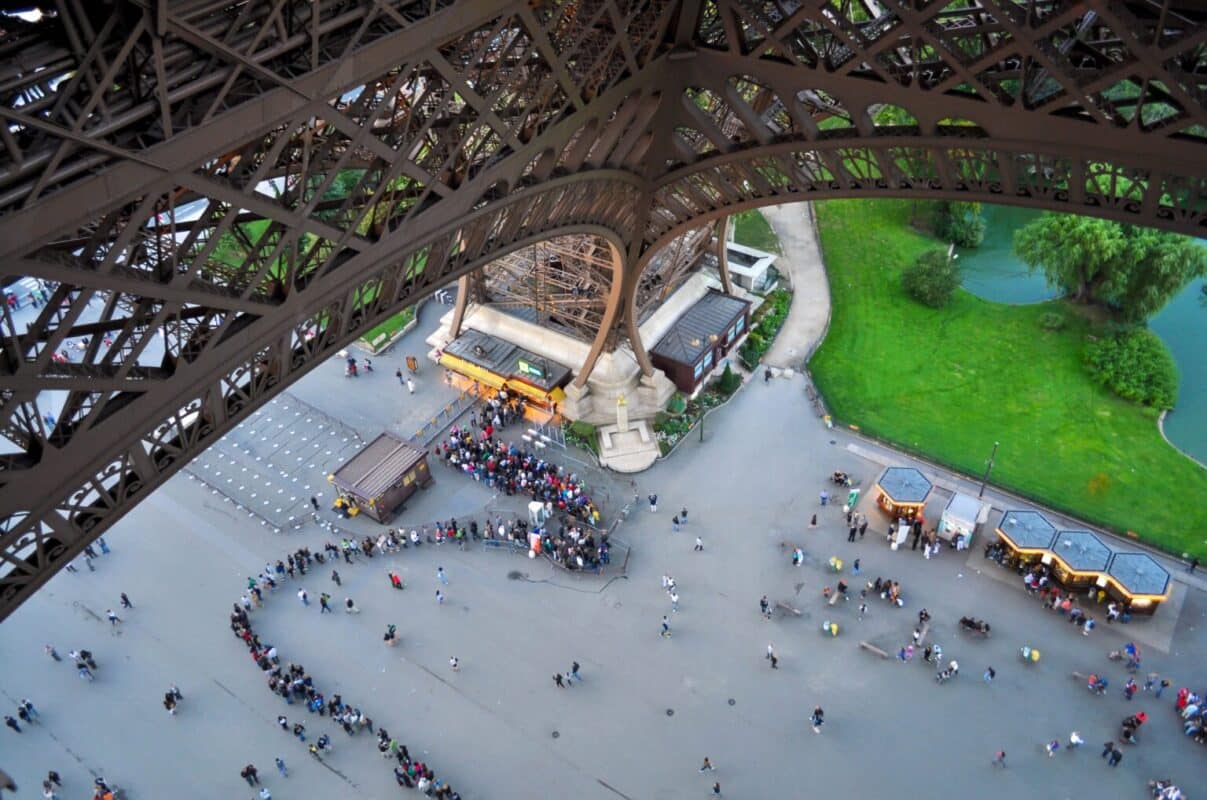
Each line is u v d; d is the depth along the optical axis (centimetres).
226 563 6431
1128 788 4941
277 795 5116
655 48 4094
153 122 2259
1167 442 7038
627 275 6375
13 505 2512
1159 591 5619
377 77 2677
